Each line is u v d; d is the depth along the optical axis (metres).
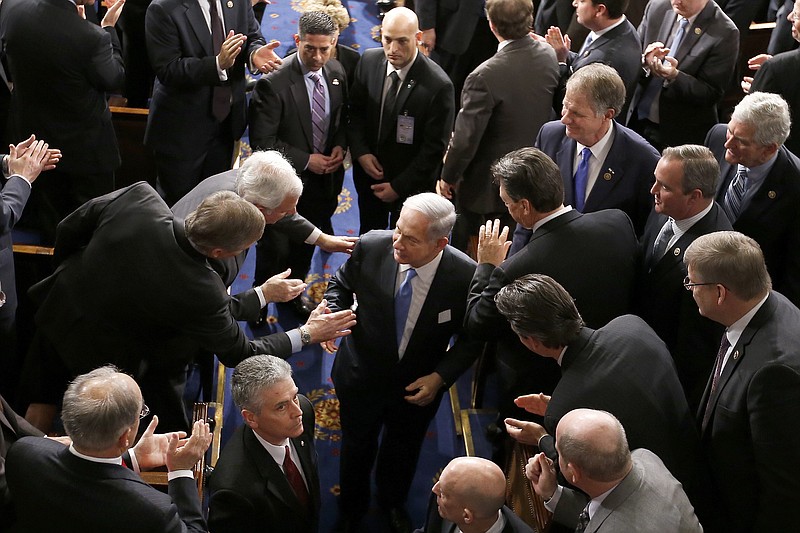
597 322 3.22
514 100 4.34
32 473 2.46
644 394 2.72
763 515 2.61
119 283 3.16
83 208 3.33
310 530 3.10
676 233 3.25
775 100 3.37
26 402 3.60
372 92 4.63
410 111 4.55
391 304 3.39
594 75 3.57
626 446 2.38
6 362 3.82
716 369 2.83
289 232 4.03
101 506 2.43
